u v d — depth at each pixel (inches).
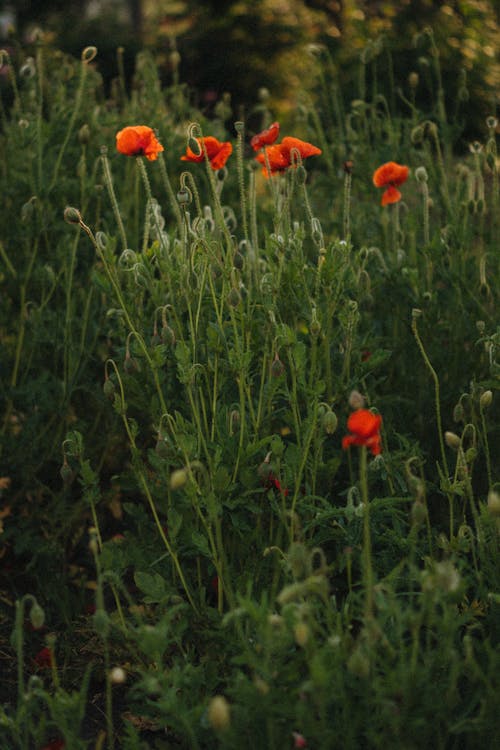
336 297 91.7
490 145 116.9
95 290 121.5
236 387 93.0
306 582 62.1
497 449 102.0
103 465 122.8
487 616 78.9
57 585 106.6
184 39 287.3
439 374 108.6
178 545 89.7
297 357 83.5
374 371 108.9
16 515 118.1
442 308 112.3
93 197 129.4
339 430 96.5
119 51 161.8
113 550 86.3
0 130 176.2
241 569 88.4
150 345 94.4
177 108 163.3
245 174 154.0
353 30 242.1
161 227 99.0
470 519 100.7
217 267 89.9
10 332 126.0
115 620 89.6
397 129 142.6
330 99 203.6
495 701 66.1
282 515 80.4
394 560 85.7
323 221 135.6
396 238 116.6
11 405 117.0
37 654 100.2
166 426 92.6
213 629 83.4
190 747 80.5
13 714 88.4
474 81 208.4
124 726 89.2
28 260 122.4
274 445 81.3
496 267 109.8
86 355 114.0
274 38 273.4
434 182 128.0
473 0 224.1
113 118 146.0
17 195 125.4
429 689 65.5
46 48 211.0
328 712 69.9
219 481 82.2
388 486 94.1
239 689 64.8
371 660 64.8
